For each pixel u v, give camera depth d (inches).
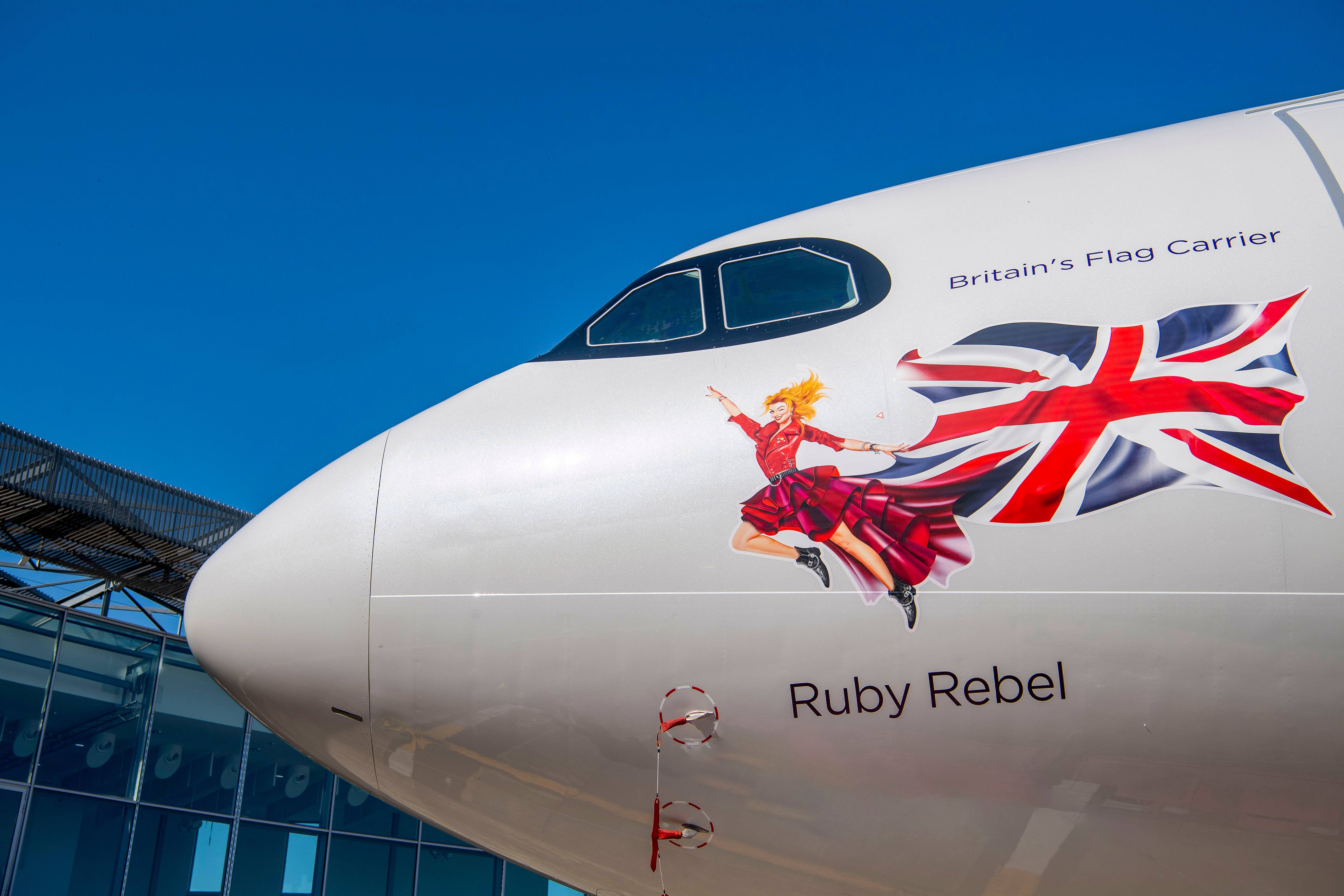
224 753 824.9
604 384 236.4
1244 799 190.1
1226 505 190.2
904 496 201.0
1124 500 193.0
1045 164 251.8
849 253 239.0
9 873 663.1
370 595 225.1
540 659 212.8
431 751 226.2
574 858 235.6
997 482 197.9
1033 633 191.6
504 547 219.3
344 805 906.1
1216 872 195.5
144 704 776.3
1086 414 198.8
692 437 218.8
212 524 890.7
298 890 850.1
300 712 233.1
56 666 719.7
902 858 204.4
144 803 755.4
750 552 205.5
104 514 786.2
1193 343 201.3
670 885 228.8
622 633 208.7
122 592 954.1
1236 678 187.2
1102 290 211.9
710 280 247.3
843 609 198.5
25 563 874.8
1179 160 234.8
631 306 254.1
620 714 209.3
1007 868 200.4
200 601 246.4
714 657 204.1
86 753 725.9
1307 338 198.4
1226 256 211.0
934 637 194.4
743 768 205.3
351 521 234.4
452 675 217.9
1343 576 185.9
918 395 208.8
